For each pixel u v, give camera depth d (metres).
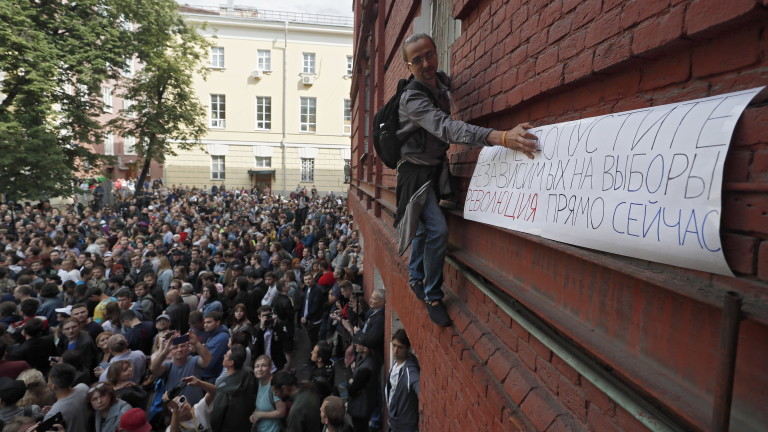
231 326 7.73
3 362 4.96
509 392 1.79
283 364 7.26
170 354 5.57
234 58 35.62
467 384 2.29
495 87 2.27
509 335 1.98
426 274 2.71
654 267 1.12
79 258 9.54
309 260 11.94
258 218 20.08
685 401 0.99
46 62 17.25
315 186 37.47
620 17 1.26
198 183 35.81
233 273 8.94
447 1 3.85
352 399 5.60
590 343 1.32
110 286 8.03
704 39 1.04
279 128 36.69
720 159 0.91
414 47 2.37
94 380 5.76
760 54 0.91
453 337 2.57
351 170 16.59
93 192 23.72
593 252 1.35
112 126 24.33
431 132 2.27
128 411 4.16
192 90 26.27
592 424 1.32
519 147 1.83
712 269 0.92
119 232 12.52
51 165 16.84
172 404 4.43
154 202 24.20
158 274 8.96
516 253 2.03
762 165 0.85
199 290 9.42
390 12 5.96
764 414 0.88
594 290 1.42
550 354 1.60
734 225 0.90
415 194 2.52
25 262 9.25
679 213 1.00
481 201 2.31
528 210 1.75
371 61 8.30
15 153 16.20
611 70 1.35
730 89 0.98
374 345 5.74
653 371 1.14
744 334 0.93
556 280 1.67
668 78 1.17
